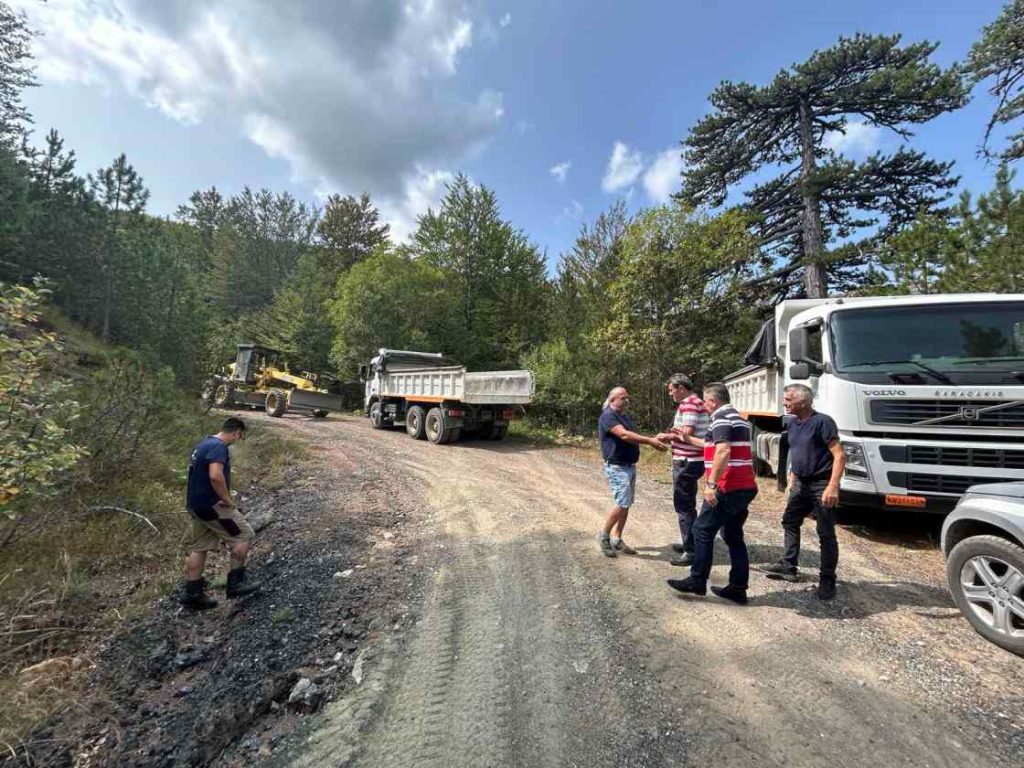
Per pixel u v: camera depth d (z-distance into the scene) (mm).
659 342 13938
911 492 4578
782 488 6988
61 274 14133
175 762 2352
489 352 22984
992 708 2416
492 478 8461
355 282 21750
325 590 3984
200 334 13109
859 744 2172
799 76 16766
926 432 4555
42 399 3807
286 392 17688
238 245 38625
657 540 5184
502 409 13492
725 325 14141
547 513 6195
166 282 14898
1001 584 3016
